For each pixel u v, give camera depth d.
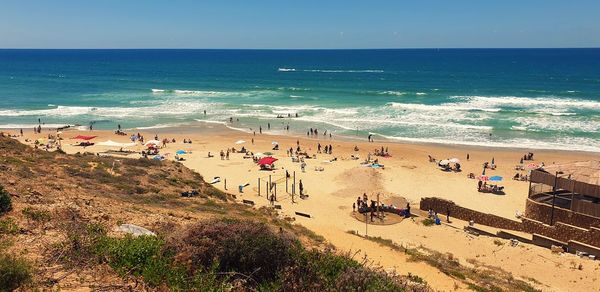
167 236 9.19
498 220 24.73
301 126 56.09
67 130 54.12
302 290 7.79
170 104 73.50
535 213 23.55
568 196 23.50
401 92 84.81
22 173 17.02
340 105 70.25
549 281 18.11
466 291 13.49
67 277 7.33
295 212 26.42
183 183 24.66
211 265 8.15
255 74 134.75
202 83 107.44
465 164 39.44
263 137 51.22
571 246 21.23
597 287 17.59
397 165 38.94
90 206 13.28
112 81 112.56
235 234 8.63
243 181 34.75
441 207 27.12
